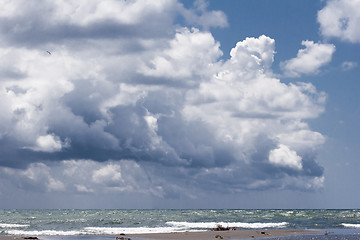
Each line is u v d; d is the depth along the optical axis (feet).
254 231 169.48
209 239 135.54
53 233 176.76
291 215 387.55
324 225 236.63
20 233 176.55
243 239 137.80
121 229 203.21
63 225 243.19
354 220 293.64
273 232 165.78
